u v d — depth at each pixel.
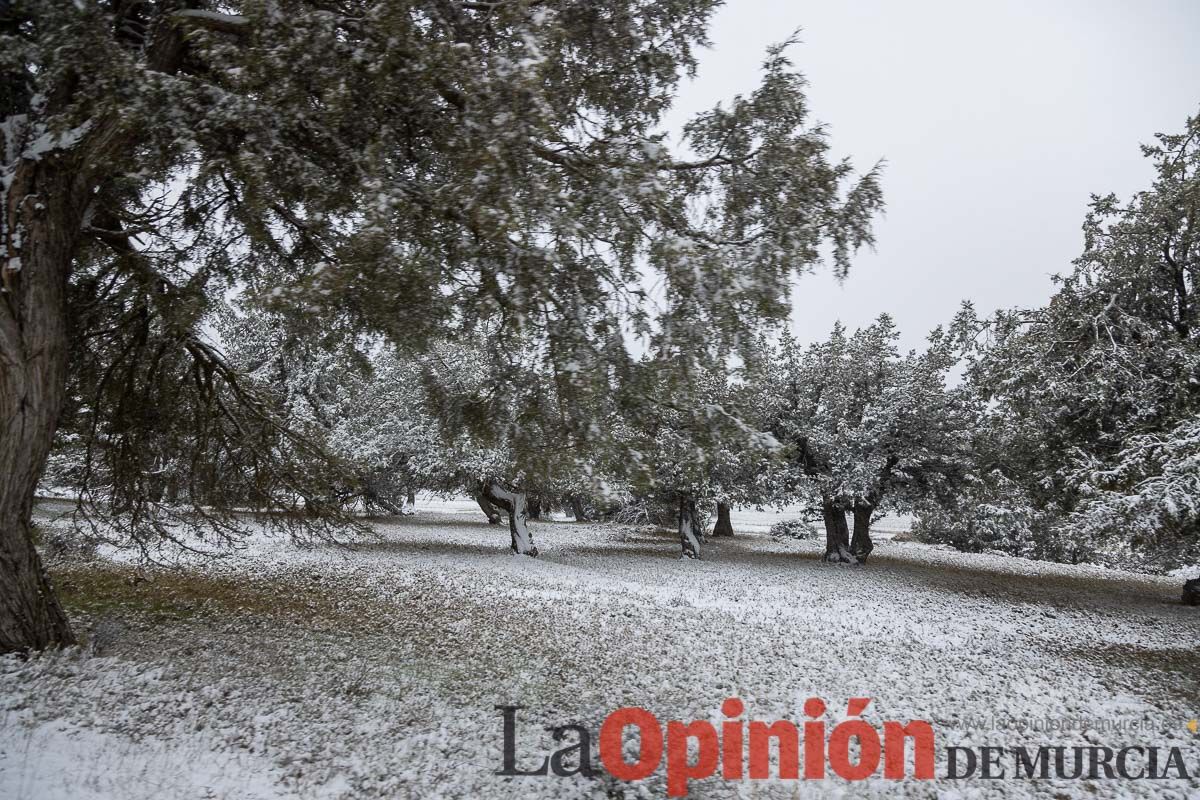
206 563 15.21
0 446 6.33
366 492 21.16
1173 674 9.13
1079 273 16.70
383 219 4.79
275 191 5.54
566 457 5.73
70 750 4.82
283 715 5.88
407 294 5.35
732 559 23.06
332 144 5.75
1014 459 18.20
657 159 5.49
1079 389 15.00
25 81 6.48
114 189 7.57
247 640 8.32
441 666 7.66
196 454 10.22
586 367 5.31
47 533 15.59
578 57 7.00
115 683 6.24
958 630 11.84
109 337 9.20
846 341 22.86
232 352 18.33
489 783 4.89
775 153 6.28
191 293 7.12
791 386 22.42
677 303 5.44
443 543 23.22
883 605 14.26
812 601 14.38
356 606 11.12
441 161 6.28
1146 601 16.50
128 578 12.37
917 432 20.70
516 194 5.00
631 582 16.16
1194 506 10.98
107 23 5.19
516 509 20.80
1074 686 8.30
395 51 5.01
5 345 6.25
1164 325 16.30
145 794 4.36
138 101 4.83
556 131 5.51
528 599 12.73
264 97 5.21
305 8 5.30
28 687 5.86
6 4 5.42
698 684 7.57
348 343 7.77
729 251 5.58
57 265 6.58
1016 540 30.22
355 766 5.03
